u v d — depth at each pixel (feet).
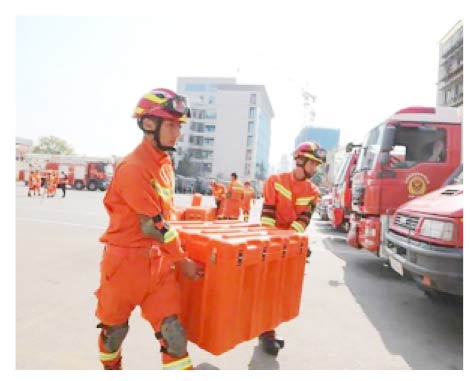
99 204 61.93
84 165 121.90
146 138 7.23
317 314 14.32
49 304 13.80
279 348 10.82
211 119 286.46
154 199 6.79
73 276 17.53
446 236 11.96
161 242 6.75
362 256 27.96
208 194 165.58
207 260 7.36
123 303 7.11
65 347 10.53
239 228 9.70
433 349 11.51
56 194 88.12
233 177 34.35
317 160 11.04
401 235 15.17
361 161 24.99
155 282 7.14
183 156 278.26
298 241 9.36
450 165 20.43
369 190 21.66
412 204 15.83
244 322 7.82
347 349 11.32
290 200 11.27
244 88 276.62
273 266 8.55
